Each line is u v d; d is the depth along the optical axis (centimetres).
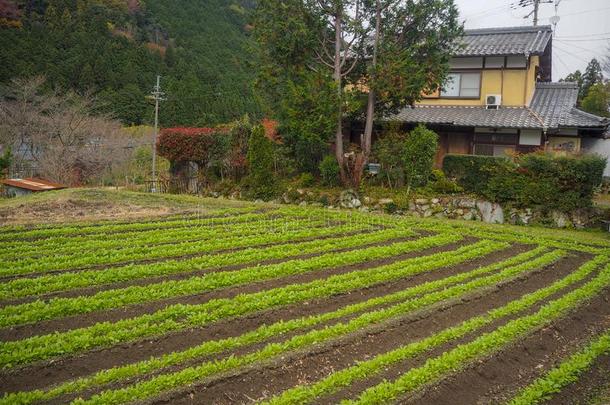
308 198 2138
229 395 592
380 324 795
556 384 644
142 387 576
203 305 845
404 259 1250
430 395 607
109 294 884
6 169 3116
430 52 2020
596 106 3678
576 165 1742
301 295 916
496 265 1196
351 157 2158
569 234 1636
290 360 671
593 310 930
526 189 1816
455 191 1986
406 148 2016
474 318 833
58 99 3531
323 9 2070
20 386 594
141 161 3847
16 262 1069
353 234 1515
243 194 2317
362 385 621
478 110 2312
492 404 610
